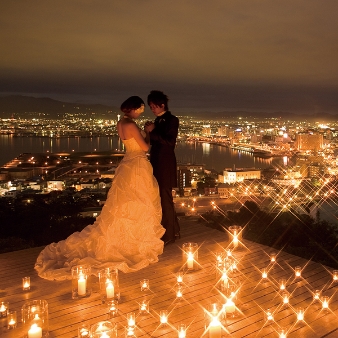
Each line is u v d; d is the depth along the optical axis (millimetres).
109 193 4008
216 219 12062
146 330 2754
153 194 4125
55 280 3592
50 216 11383
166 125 4090
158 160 4277
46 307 2701
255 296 3256
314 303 3143
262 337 2678
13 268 3908
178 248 4355
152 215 4062
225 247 4387
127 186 3957
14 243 7168
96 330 2389
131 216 3965
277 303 3141
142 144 3965
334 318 2922
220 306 2939
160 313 2822
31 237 8711
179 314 2963
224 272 3352
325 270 3777
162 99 4078
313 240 9180
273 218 11602
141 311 2969
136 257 3941
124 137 3965
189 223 5352
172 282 3506
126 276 3646
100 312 3000
